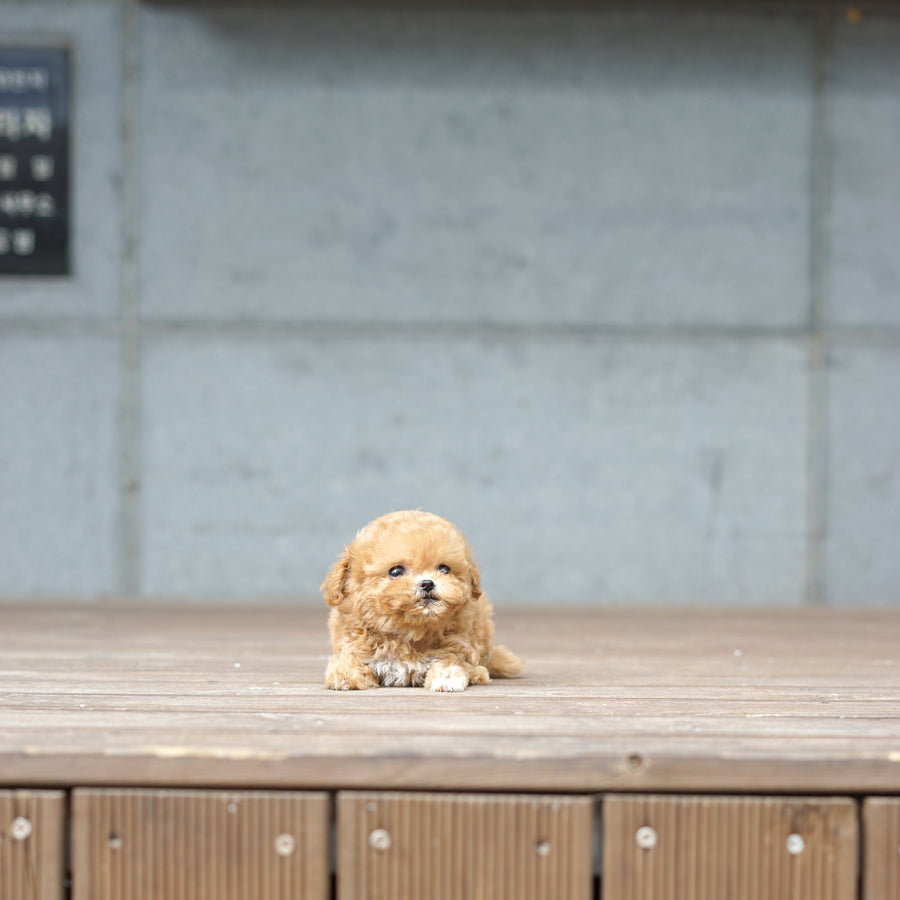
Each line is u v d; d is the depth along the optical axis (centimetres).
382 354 547
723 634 404
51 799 194
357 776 193
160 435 545
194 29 541
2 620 439
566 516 549
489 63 544
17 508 543
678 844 193
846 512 548
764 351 547
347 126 544
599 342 548
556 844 193
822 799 194
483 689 262
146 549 546
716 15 544
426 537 248
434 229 546
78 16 538
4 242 539
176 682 273
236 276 545
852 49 544
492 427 548
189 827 194
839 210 547
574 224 546
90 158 541
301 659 322
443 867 193
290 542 548
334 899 200
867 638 391
